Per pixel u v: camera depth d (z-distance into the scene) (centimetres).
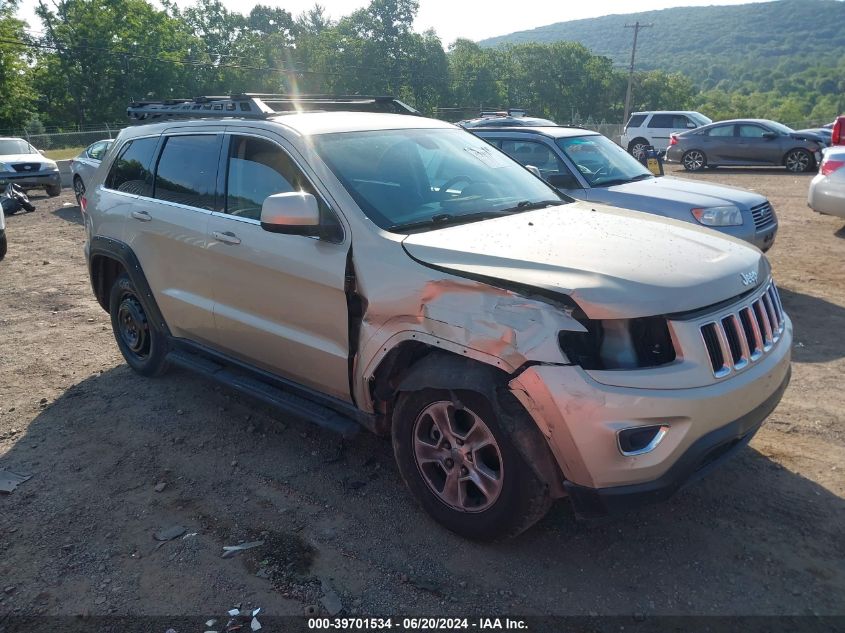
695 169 2206
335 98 521
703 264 315
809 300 718
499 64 9150
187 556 329
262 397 413
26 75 5062
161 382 540
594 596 295
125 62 5853
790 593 293
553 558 320
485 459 319
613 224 368
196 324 459
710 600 291
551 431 280
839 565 309
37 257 1031
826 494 362
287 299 382
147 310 504
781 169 2203
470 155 447
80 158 1606
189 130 468
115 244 513
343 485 387
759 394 307
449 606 292
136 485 394
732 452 313
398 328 327
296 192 365
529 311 286
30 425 473
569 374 275
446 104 8031
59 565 325
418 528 345
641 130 2706
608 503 282
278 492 382
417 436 337
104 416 483
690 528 338
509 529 310
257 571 317
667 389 277
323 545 334
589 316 279
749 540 328
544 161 793
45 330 678
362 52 7556
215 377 450
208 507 370
